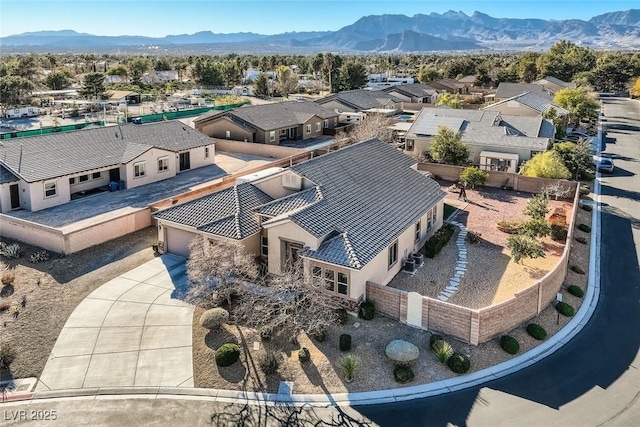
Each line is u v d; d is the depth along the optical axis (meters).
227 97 102.69
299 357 20.31
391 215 29.08
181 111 82.69
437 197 34.06
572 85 105.75
